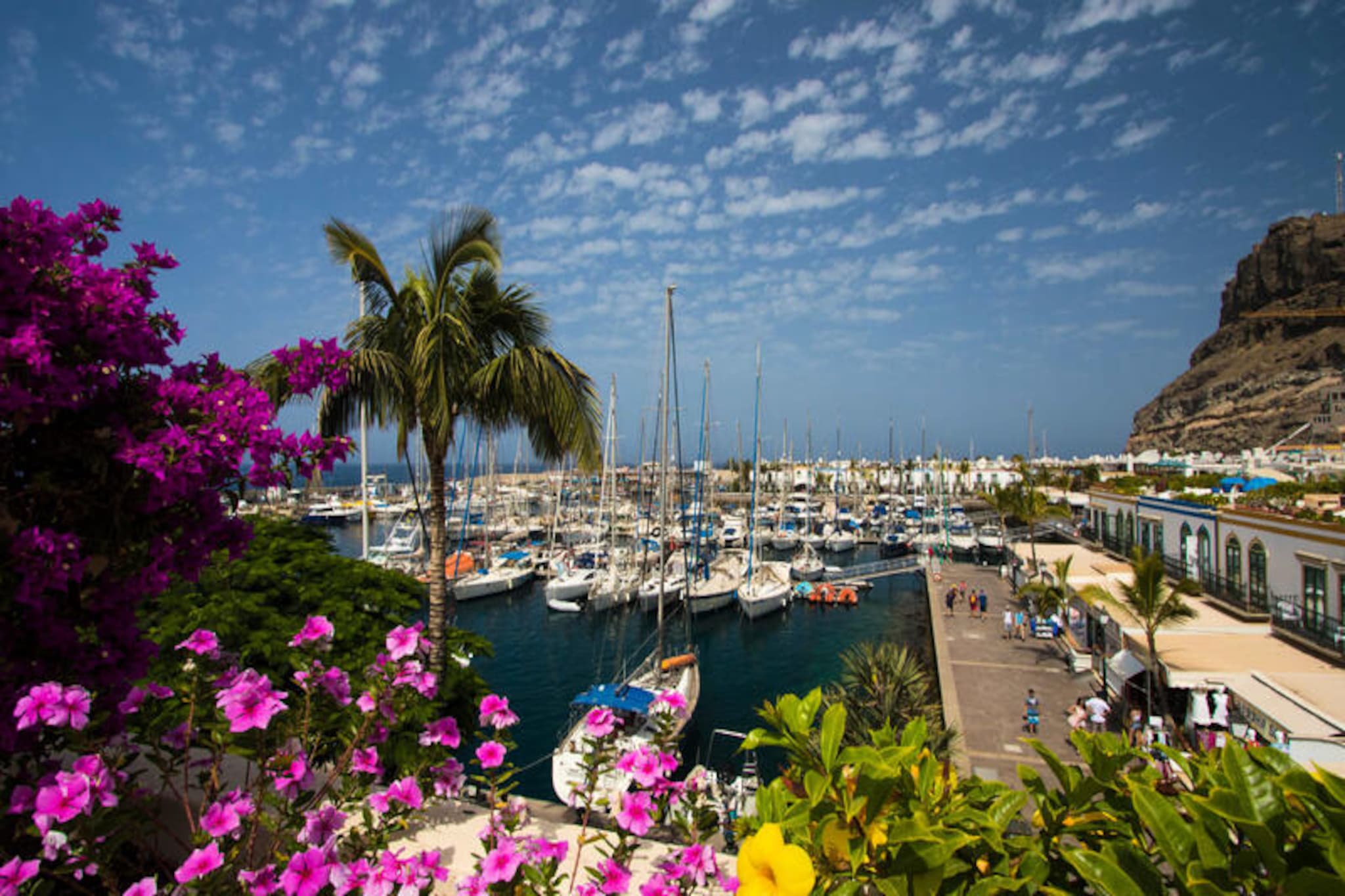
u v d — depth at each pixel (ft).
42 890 9.66
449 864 18.11
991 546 205.57
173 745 12.12
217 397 12.48
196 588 30.14
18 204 10.66
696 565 146.82
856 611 147.23
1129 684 58.85
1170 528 95.30
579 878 17.60
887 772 8.16
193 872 9.61
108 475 11.40
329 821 11.15
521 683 100.01
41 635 10.83
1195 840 7.12
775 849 7.39
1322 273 433.89
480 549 186.60
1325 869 6.64
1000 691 72.49
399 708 12.45
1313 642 55.93
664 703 14.44
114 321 11.54
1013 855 8.85
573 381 32.83
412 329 31.17
